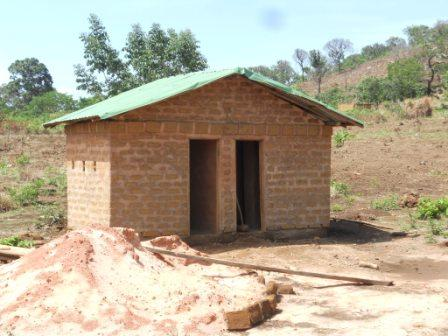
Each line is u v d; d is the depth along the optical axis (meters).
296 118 16.16
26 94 108.94
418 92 81.06
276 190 16.02
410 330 8.63
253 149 17.08
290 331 8.67
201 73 16.92
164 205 14.77
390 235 16.77
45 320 8.40
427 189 25.70
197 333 8.42
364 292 10.78
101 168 14.80
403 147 34.81
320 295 10.63
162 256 11.06
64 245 9.63
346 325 8.91
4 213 20.88
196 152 16.56
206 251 14.41
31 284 9.05
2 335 8.12
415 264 13.39
